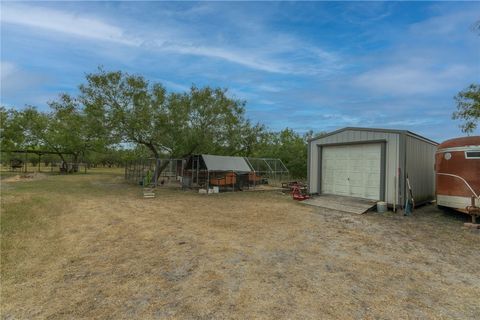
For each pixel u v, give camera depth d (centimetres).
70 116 1969
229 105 2122
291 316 328
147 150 2645
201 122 2025
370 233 719
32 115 3161
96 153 3897
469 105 1227
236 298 372
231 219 875
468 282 428
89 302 364
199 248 582
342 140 1241
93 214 945
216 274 450
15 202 1145
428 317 328
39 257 533
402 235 704
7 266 486
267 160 2206
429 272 466
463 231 748
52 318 327
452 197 912
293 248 587
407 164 1048
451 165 921
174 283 419
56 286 411
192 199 1345
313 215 948
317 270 469
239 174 1834
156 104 1855
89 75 1764
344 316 329
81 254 550
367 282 424
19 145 3275
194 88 2000
